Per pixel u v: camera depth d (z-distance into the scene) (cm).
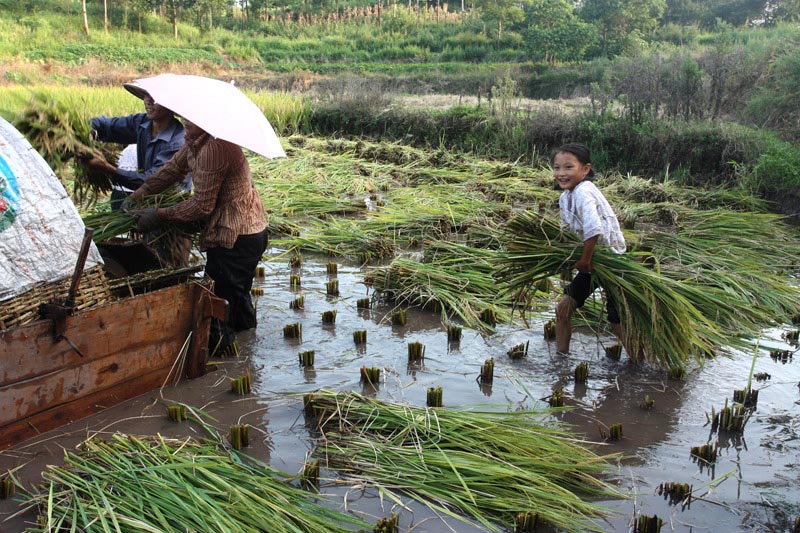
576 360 503
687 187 1148
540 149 1452
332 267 700
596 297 615
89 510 290
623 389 456
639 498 330
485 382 457
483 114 1595
